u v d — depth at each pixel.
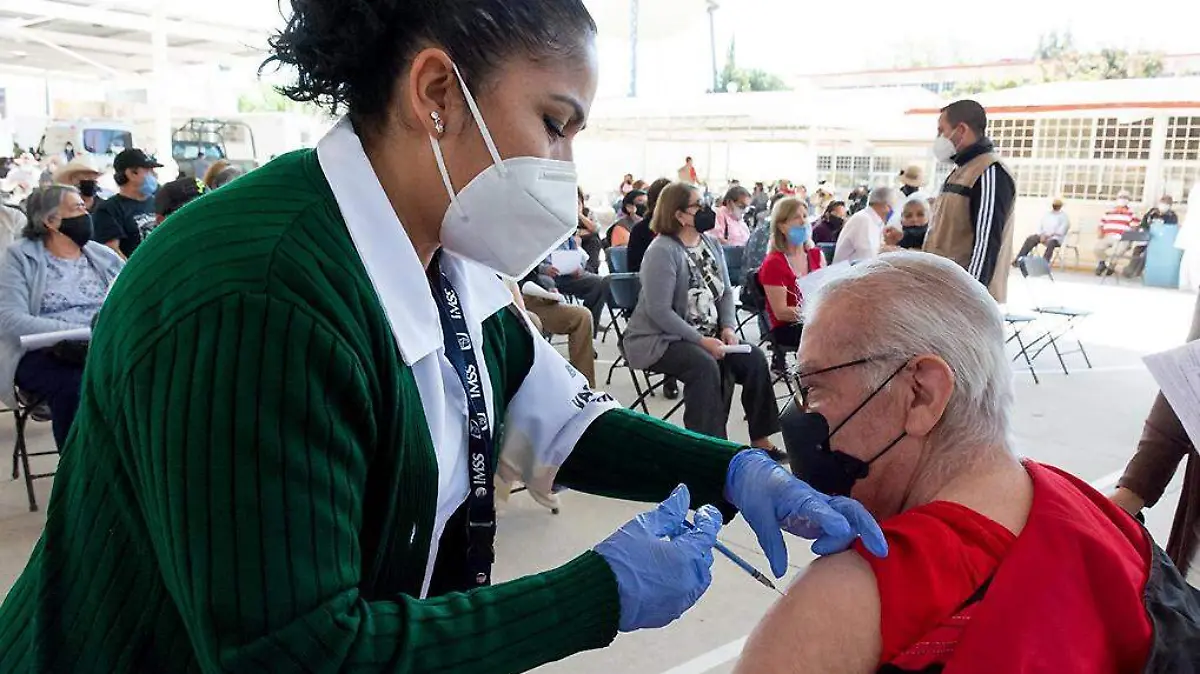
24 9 7.59
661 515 1.02
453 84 0.93
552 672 2.54
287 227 0.84
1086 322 9.12
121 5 8.12
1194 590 1.09
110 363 0.82
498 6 0.91
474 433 1.09
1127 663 0.99
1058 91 13.53
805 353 1.15
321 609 0.75
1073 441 4.88
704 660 2.62
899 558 0.97
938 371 1.06
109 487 0.84
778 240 5.18
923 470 1.10
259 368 0.76
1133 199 14.39
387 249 0.93
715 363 4.21
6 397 3.62
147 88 13.67
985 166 4.18
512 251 1.02
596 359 6.65
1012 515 1.03
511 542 3.44
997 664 0.90
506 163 0.96
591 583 0.90
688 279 4.34
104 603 0.84
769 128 14.40
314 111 1.13
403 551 0.98
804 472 1.15
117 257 4.19
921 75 30.52
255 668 0.73
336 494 0.80
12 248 3.85
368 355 0.86
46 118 17.45
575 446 1.30
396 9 0.91
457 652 0.81
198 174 8.74
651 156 20.44
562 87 0.96
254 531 0.74
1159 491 1.92
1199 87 12.47
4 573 3.02
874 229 6.70
